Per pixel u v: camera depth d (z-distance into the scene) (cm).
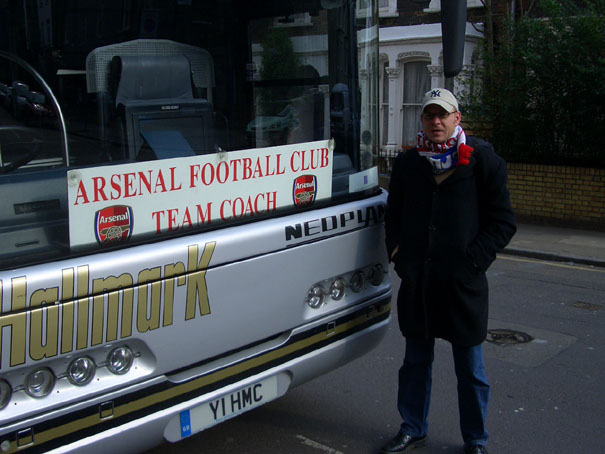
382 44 1595
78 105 268
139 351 255
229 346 284
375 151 373
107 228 246
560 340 566
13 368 219
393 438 376
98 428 245
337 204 338
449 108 310
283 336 313
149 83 291
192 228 273
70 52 267
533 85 1067
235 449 381
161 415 265
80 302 233
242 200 291
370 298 357
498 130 1149
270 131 331
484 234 326
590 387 469
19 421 222
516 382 476
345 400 448
